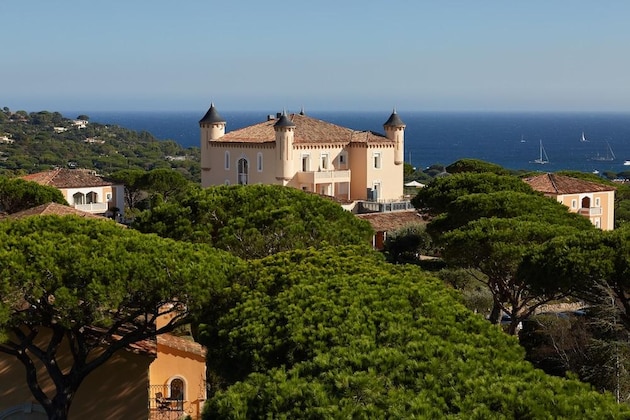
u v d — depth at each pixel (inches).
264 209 1477.6
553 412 589.3
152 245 976.9
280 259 1016.9
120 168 7495.1
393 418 584.7
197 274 922.1
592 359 1203.9
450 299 879.7
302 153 3309.5
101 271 882.1
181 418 943.7
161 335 1054.4
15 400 1045.8
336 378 643.5
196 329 952.9
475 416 580.1
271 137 3344.0
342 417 596.7
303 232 1391.5
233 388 687.1
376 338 744.3
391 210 3250.5
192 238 1421.0
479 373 658.8
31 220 1016.9
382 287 877.8
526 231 1486.2
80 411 1028.5
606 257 1240.2
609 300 1255.5
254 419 647.1
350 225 1534.2
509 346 781.9
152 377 1029.2
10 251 893.8
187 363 1030.4
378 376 650.2
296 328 776.9
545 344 1357.0
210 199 1530.5
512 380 641.0
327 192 3361.2
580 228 1743.4
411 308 828.6
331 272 956.6
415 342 709.9
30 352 1046.4
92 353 1034.7
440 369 659.4
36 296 859.4
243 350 794.8
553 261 1272.1
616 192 3816.4
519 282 1433.3
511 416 584.7
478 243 1485.0
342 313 796.0
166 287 898.7
